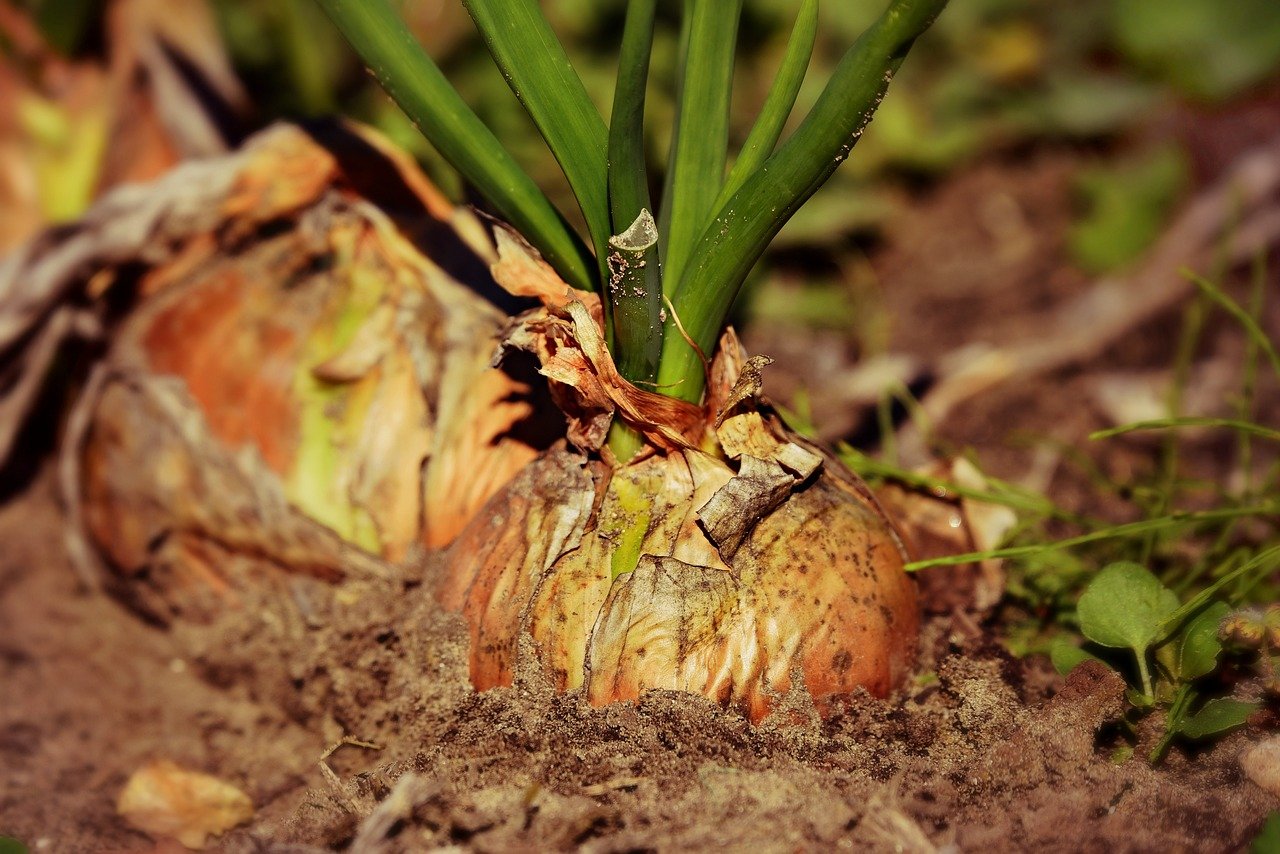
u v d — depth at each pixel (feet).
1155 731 1.71
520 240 1.75
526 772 1.68
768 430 1.73
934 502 1.86
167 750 1.87
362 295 1.88
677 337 1.70
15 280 2.00
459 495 1.82
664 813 1.65
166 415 1.90
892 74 1.62
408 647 1.77
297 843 1.68
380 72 1.71
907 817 1.65
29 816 1.82
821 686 1.68
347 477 1.84
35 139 2.24
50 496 2.17
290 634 1.87
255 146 1.95
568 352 1.69
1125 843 1.65
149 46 2.23
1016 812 1.67
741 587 1.68
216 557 1.90
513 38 1.68
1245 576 1.85
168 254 1.94
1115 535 1.82
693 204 1.72
